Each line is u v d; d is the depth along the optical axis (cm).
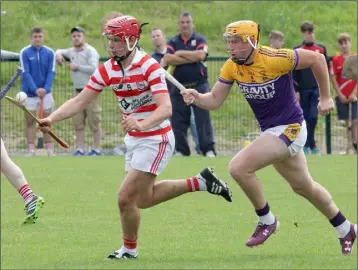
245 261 2125
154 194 2189
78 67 4503
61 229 2609
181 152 4438
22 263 2141
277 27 6362
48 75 4450
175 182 2216
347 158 4331
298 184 2195
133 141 2111
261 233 2203
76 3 6738
